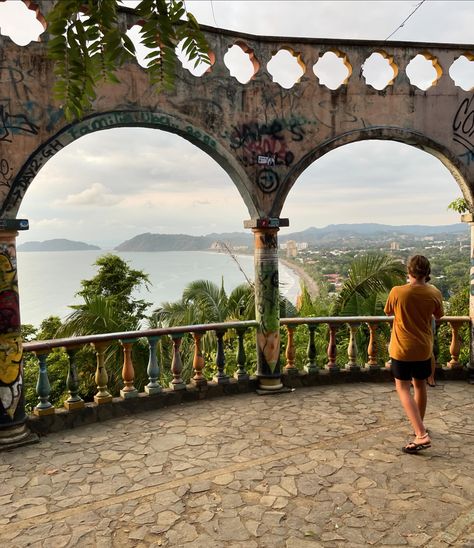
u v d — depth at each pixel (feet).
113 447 15.97
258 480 13.51
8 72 16.07
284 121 20.71
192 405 20.06
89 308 36.01
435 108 21.81
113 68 5.16
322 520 11.52
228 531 11.18
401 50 21.36
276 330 21.39
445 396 20.70
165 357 37.47
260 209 20.63
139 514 11.94
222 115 19.77
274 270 21.25
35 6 16.14
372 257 36.45
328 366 22.90
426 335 15.02
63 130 16.83
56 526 11.50
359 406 19.52
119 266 67.51
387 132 21.31
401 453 15.02
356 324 23.02
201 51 5.53
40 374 17.38
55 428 17.46
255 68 20.51
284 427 17.38
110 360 36.70
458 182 22.75
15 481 13.74
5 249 16.02
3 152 16.02
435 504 12.09
